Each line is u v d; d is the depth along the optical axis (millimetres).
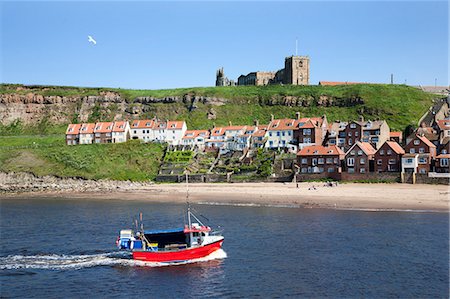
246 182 120000
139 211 85500
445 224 66938
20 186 125062
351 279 45000
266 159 128375
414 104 179875
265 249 55594
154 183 127500
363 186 104125
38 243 61000
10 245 60094
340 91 195250
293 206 86500
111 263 52438
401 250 53875
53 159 141875
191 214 80188
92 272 49469
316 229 65375
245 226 68500
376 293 41500
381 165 112000
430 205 82625
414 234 61125
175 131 161625
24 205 97125
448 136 122750
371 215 75250
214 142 152000
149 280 46719
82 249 57906
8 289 44500
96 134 163875
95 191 118812
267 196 98688
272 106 194875
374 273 46500
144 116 198500
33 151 147625
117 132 161750
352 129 136750
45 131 199125
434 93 198625
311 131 139625
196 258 52688
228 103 198500
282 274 46750
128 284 45625
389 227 65625
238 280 45562
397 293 41438
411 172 106875
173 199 101438
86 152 146375
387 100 182375
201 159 139000
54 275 48500
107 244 60062
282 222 71000
